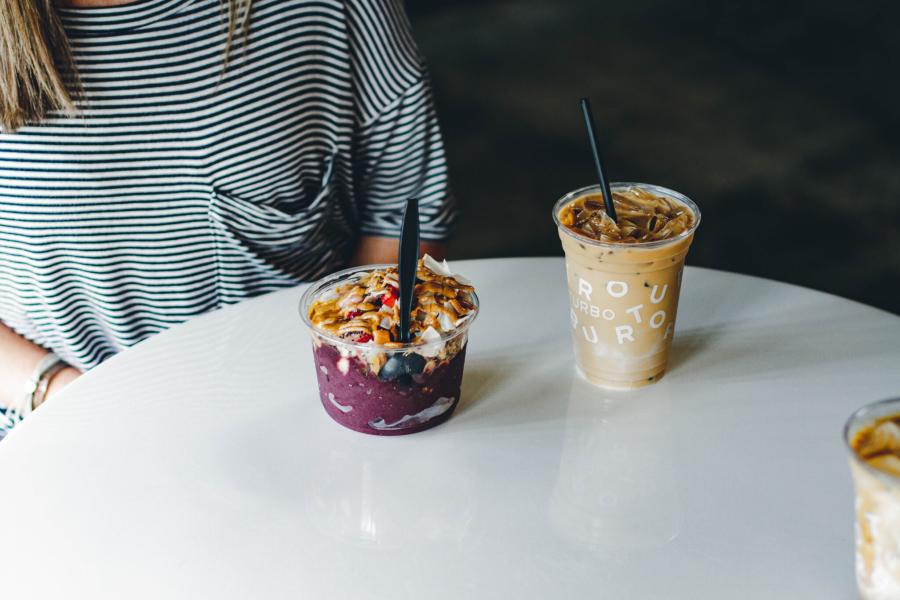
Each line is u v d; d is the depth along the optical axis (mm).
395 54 1392
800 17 4746
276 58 1304
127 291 1388
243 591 820
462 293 1022
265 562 850
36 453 989
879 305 2691
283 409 1057
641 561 841
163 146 1287
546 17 4922
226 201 1340
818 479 935
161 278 1383
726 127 3701
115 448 994
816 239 3000
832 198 3207
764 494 918
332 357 964
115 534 884
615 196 1121
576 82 4160
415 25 4895
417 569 838
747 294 1275
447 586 820
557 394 1078
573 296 1062
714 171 3402
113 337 1429
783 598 799
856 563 749
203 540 876
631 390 1083
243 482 946
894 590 697
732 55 4363
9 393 1348
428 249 1514
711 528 877
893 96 3889
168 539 877
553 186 3369
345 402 994
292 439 1008
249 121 1312
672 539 865
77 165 1260
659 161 3488
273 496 927
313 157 1400
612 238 994
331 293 1034
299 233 1412
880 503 674
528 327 1207
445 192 1503
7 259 1320
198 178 1319
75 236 1303
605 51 4473
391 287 996
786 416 1025
